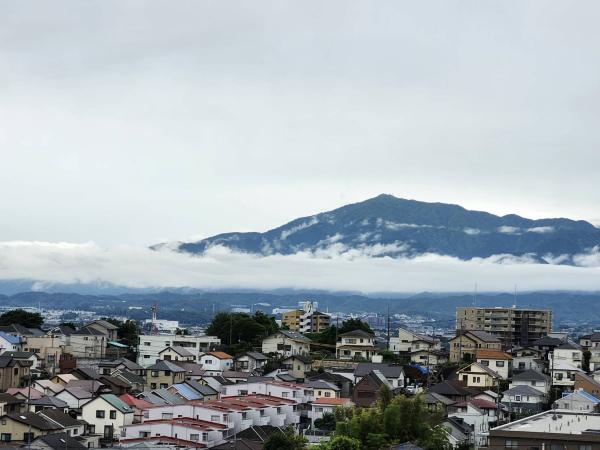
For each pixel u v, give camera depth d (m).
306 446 88.81
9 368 118.44
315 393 123.25
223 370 148.50
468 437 103.44
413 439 85.00
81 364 145.75
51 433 88.94
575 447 69.50
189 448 89.62
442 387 121.38
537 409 120.44
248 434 96.81
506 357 150.88
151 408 99.19
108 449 83.94
